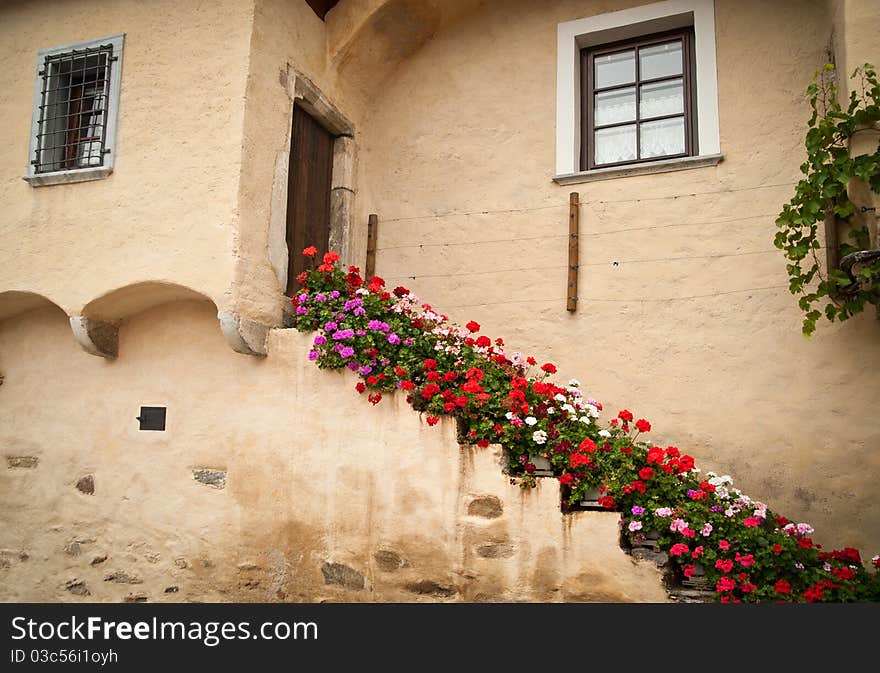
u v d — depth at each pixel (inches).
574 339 199.8
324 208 222.8
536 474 152.9
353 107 231.5
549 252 206.7
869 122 158.7
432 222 222.1
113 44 199.9
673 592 138.0
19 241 200.1
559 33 215.6
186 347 193.3
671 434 186.7
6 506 205.0
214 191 181.8
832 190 159.8
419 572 157.2
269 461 177.6
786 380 179.5
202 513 182.5
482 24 225.8
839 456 172.4
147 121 192.5
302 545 170.7
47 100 205.2
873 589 137.7
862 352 174.1
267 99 191.5
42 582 196.1
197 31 192.1
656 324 192.9
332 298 180.2
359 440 168.4
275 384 180.7
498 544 151.2
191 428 188.1
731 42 196.7
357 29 214.1
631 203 200.4
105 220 191.6
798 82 189.5
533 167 212.7
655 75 208.8
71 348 207.2
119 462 194.4
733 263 188.4
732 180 191.5
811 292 180.4
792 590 136.4
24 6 213.6
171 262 182.4
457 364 169.8
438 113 227.3
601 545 143.6
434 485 158.6
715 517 141.9
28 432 207.5
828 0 184.1
